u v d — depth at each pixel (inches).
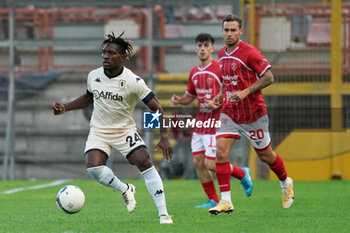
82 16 1929.1
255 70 927.7
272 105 1772.9
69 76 1872.5
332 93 1753.2
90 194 1315.2
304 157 1753.2
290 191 1024.9
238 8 1728.6
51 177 1850.4
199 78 1147.9
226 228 765.3
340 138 1740.9
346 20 1798.7
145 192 1362.0
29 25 1913.1
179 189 1430.9
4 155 1795.0
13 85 1813.5
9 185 1569.9
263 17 1774.1
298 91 1764.3
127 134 815.1
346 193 1318.9
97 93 812.0
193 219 868.0
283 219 872.9
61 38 1849.2
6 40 1827.0
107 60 788.6
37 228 776.9
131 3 1827.0
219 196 1321.4
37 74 1867.6
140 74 1856.5
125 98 804.0
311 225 804.0
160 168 1772.9
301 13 1769.2
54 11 1914.4
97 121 823.1
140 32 1881.2
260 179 1729.8
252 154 1738.4
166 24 1893.5
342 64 1772.9
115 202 1148.5
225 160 934.4
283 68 1771.7
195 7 1891.0
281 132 1765.5
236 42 942.4
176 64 1857.8
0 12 1870.1
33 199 1206.3
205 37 1153.4
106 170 808.3
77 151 1855.3
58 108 820.0
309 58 1764.3
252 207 1056.2
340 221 851.4
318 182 1627.7
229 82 955.3
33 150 1859.0
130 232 725.3
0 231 749.3
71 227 784.3
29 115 1860.2
